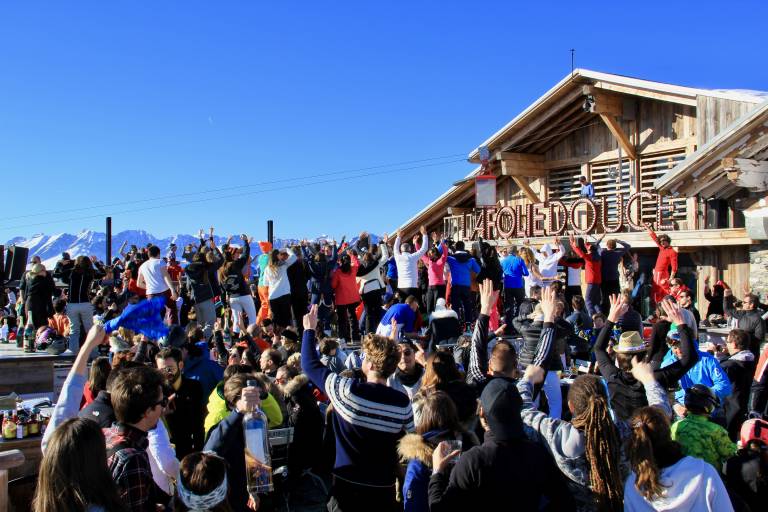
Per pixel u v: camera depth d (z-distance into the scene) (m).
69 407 4.53
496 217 21.03
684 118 19.03
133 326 7.05
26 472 6.66
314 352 5.20
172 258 16.89
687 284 17.75
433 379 5.61
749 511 4.98
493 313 13.80
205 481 4.14
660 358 6.93
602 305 15.46
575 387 4.69
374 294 14.75
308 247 16.86
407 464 4.75
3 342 14.55
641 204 17.47
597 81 19.31
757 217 14.91
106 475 3.46
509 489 4.01
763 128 14.75
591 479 4.54
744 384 8.84
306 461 7.55
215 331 11.69
